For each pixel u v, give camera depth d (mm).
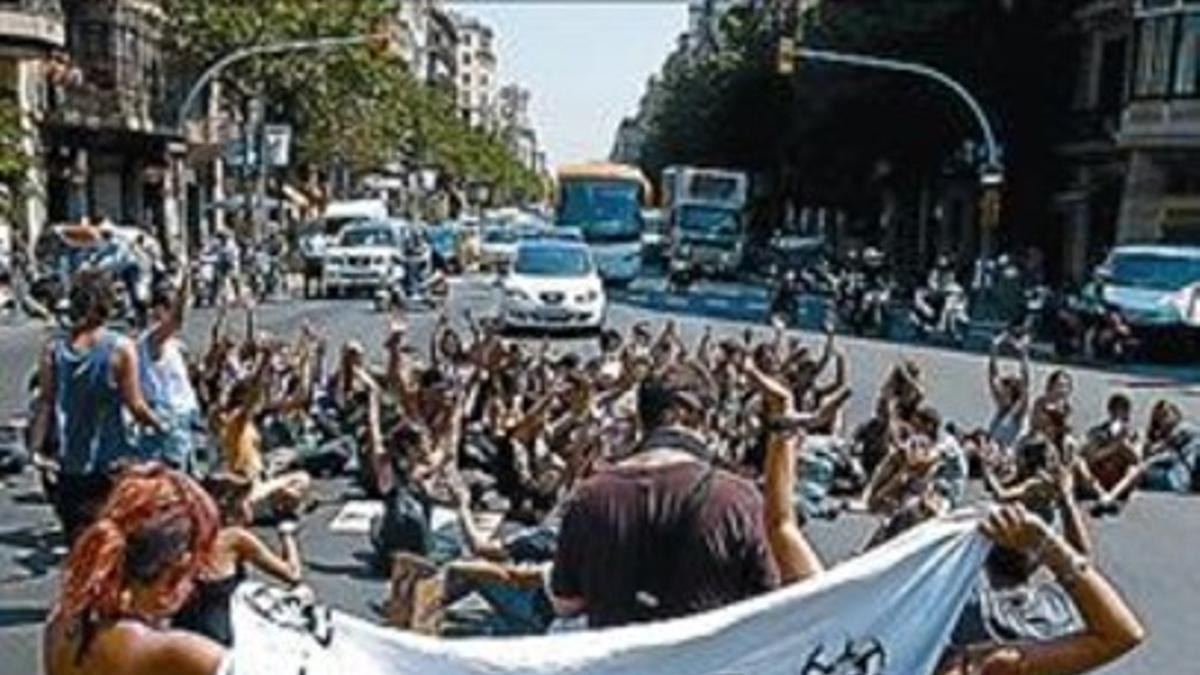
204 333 28844
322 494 13445
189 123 57062
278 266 46625
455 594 8094
